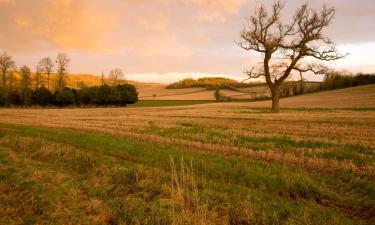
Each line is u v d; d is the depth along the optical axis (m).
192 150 15.02
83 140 18.16
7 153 14.92
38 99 80.38
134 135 20.06
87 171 12.23
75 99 83.88
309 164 12.02
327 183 10.02
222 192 9.27
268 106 64.69
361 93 83.38
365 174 10.45
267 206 8.07
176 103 103.38
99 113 51.06
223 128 23.39
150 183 10.26
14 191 9.83
